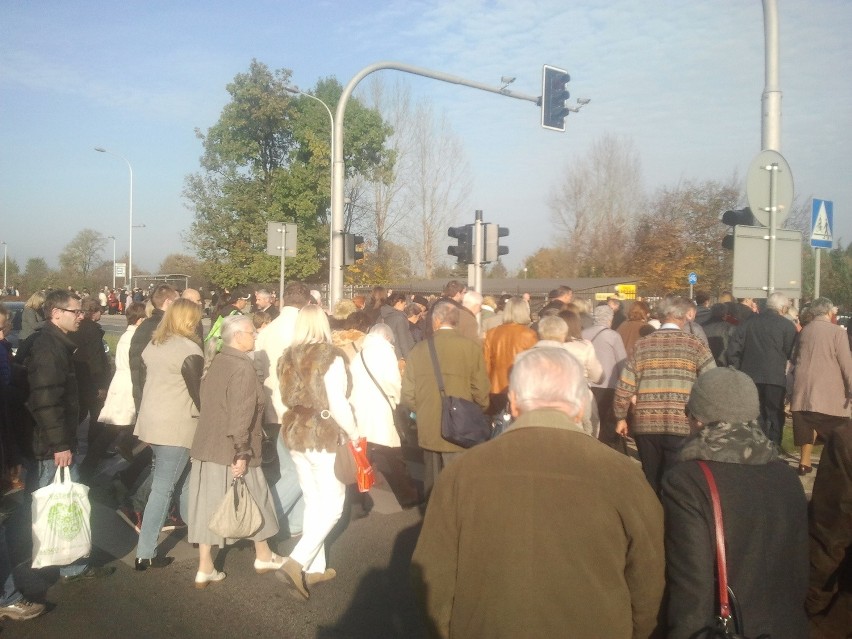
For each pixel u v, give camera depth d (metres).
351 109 42.53
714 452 2.68
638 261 43.31
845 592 2.88
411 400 6.34
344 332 7.91
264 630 4.84
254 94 40.53
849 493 2.77
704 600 2.48
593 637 2.36
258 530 5.54
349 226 45.00
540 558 2.40
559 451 2.51
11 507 7.15
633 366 5.62
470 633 2.44
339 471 5.29
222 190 41.84
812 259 30.84
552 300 8.96
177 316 5.85
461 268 55.88
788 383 11.61
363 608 5.18
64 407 5.36
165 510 5.89
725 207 41.16
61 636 4.75
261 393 5.52
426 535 2.60
